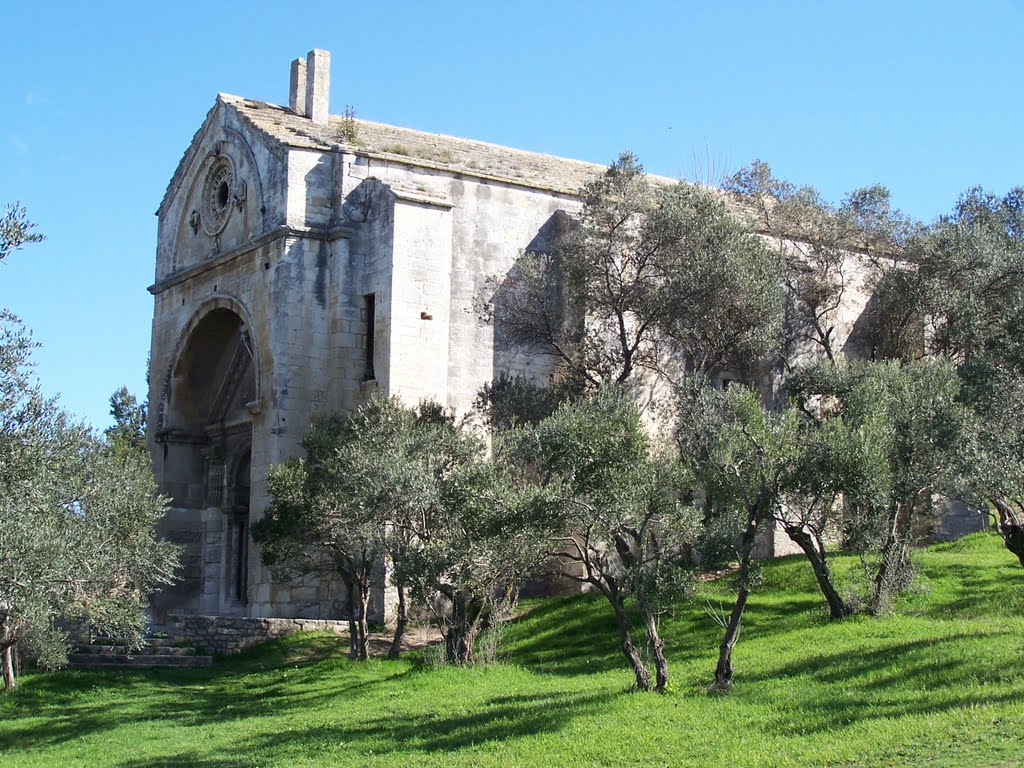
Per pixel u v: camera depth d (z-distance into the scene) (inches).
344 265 1492.4
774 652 968.9
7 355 831.1
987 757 598.5
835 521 1017.5
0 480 828.0
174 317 1764.3
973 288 1477.6
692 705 802.2
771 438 855.7
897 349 1610.5
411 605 1332.4
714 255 1320.1
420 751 768.3
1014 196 1659.7
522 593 1444.4
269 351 1494.8
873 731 674.2
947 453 925.8
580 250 1366.9
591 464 846.5
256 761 793.6
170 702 1079.6
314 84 1673.2
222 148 1679.4
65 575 855.1
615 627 1179.9
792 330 1578.5
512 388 1344.7
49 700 1097.4
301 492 1194.0
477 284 1519.4
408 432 1165.1
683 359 1494.8
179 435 1754.4
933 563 1229.7
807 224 1612.9
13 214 793.6
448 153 1621.6
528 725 791.1
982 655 813.9
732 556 868.6
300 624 1353.3
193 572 1736.0
